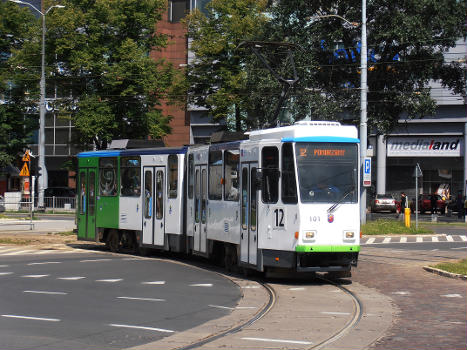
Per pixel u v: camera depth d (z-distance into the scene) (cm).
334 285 1527
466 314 1140
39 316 1088
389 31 3491
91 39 4266
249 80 3775
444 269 1728
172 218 2056
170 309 1177
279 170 1554
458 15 3603
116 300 1270
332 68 3772
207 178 1891
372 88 3788
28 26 4553
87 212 2462
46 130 6481
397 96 3666
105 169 2377
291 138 1543
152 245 2134
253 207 1627
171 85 4397
